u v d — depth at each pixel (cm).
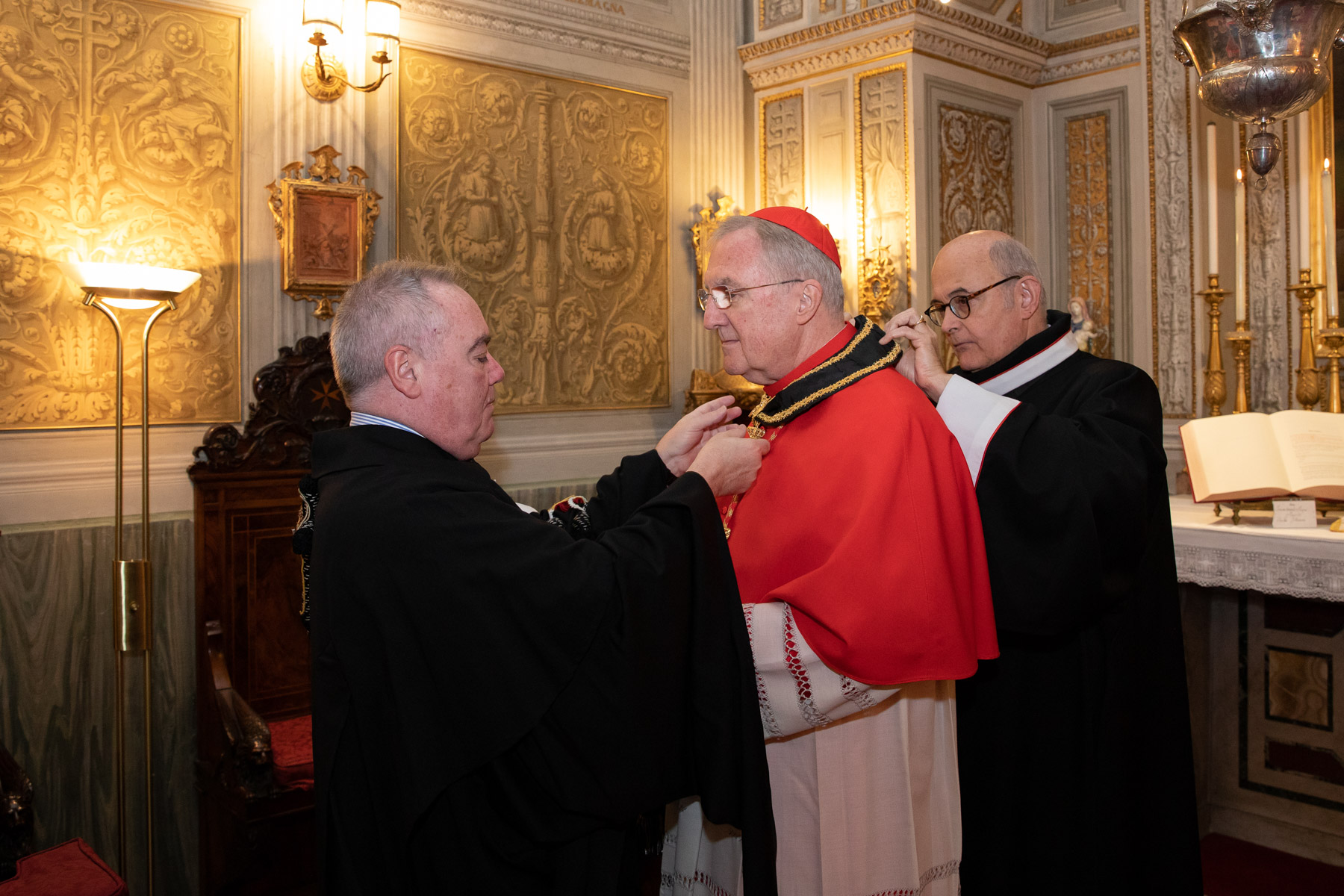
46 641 308
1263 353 412
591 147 447
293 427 338
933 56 441
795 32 466
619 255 457
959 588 147
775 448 165
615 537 143
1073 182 475
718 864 162
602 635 137
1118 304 460
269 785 284
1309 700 326
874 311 449
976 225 458
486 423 159
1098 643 190
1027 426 175
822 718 146
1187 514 314
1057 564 167
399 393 153
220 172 345
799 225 168
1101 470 170
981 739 194
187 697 329
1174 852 195
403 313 151
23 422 310
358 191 366
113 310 322
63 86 316
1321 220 393
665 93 471
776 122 489
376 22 344
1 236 306
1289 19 220
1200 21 230
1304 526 276
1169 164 439
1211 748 349
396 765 139
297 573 338
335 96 366
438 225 401
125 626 285
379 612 138
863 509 143
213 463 323
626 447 456
